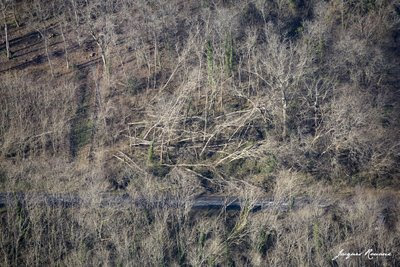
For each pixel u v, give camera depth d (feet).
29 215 230.48
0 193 246.68
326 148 272.72
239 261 224.53
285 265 221.87
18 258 225.15
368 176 267.59
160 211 238.07
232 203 254.68
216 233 232.53
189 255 224.53
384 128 278.67
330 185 263.49
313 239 228.22
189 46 292.40
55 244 226.99
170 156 277.64
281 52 270.67
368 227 233.55
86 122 290.15
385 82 293.84
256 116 284.61
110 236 227.20
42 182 250.37
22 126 282.77
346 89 279.49
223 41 292.40
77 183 250.37
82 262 218.79
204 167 274.36
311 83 287.69
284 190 243.19
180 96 281.74
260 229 229.04
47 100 291.99
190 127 286.05
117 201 243.19
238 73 298.35
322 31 291.17
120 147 281.95
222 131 285.23
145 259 220.43
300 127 279.08
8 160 268.41
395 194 259.19
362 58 287.28
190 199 248.52
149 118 289.33
